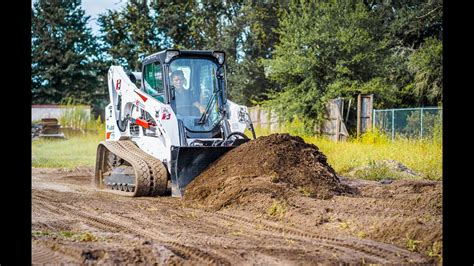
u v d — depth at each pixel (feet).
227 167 38.14
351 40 93.76
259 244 25.16
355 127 93.86
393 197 36.24
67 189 46.98
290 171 37.04
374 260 22.67
